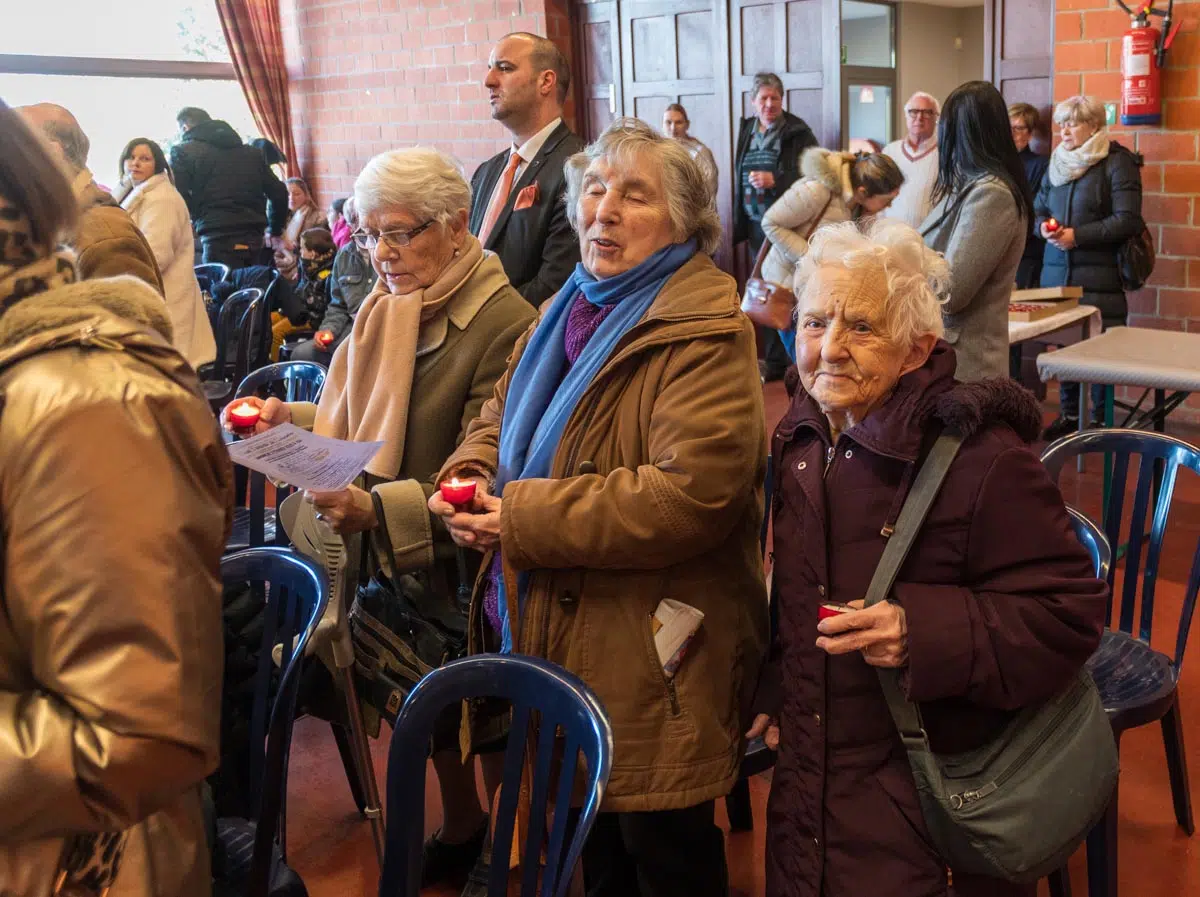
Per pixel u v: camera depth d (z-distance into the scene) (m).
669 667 1.54
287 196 6.92
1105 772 1.42
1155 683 1.94
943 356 1.41
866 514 1.39
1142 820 2.29
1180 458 2.15
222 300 5.63
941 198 3.07
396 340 1.90
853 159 4.15
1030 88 5.36
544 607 1.58
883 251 1.38
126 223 2.30
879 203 4.07
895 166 4.06
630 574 1.55
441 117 7.30
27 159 0.87
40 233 0.89
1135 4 4.70
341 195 8.16
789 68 6.06
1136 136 4.81
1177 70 4.63
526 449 1.69
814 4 5.86
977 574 1.35
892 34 10.62
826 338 1.37
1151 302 4.92
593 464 1.58
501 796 1.30
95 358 0.84
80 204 0.93
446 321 1.92
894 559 1.34
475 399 1.89
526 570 1.58
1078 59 4.94
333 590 1.82
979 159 2.95
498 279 1.96
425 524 1.77
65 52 7.49
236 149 6.56
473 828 2.15
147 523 0.83
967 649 1.29
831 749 1.44
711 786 1.55
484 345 1.90
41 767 0.80
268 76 8.11
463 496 1.58
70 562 0.81
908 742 1.34
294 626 1.64
